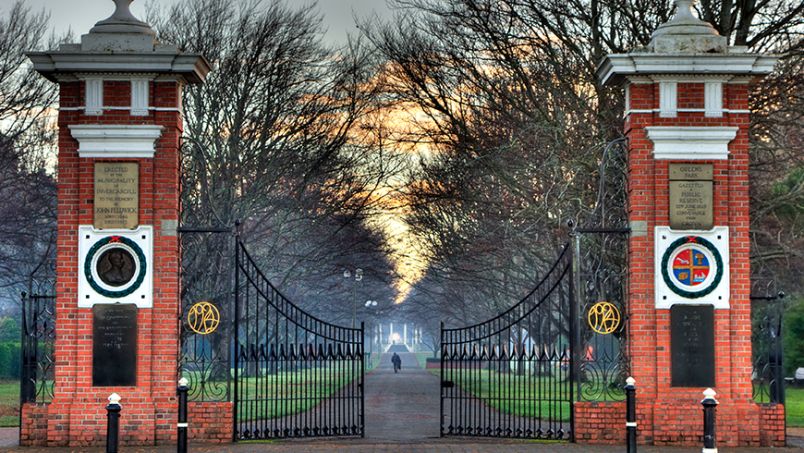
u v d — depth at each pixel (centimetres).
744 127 2069
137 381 2047
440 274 5606
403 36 3606
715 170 2070
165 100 2072
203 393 2161
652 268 2064
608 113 3039
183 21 4069
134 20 2075
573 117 3186
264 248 4697
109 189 2061
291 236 4500
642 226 2070
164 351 2053
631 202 2077
